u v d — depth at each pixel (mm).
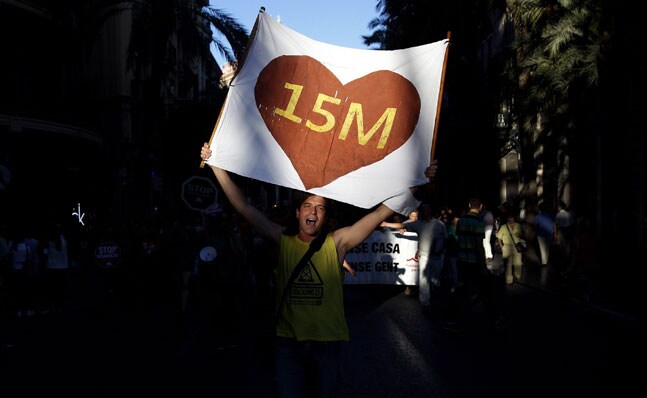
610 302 12789
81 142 30281
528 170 23438
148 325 11852
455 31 29750
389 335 9969
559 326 10578
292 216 4398
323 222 4297
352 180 4996
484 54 40812
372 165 5008
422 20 31031
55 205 30656
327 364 4082
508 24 35438
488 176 39000
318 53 5156
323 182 5000
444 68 5055
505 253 16781
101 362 8625
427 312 12312
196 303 14961
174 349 9422
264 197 47812
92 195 35500
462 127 35812
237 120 5105
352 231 4383
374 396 6613
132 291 15211
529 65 20000
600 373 7367
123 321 12516
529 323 10914
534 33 20438
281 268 4199
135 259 15312
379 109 5059
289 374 4109
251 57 5180
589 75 18250
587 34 18531
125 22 39281
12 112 25203
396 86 5066
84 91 35875
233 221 13891
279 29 5207
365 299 14562
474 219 10000
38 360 8875
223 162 5043
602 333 9891
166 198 41688
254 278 13547
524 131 22797
